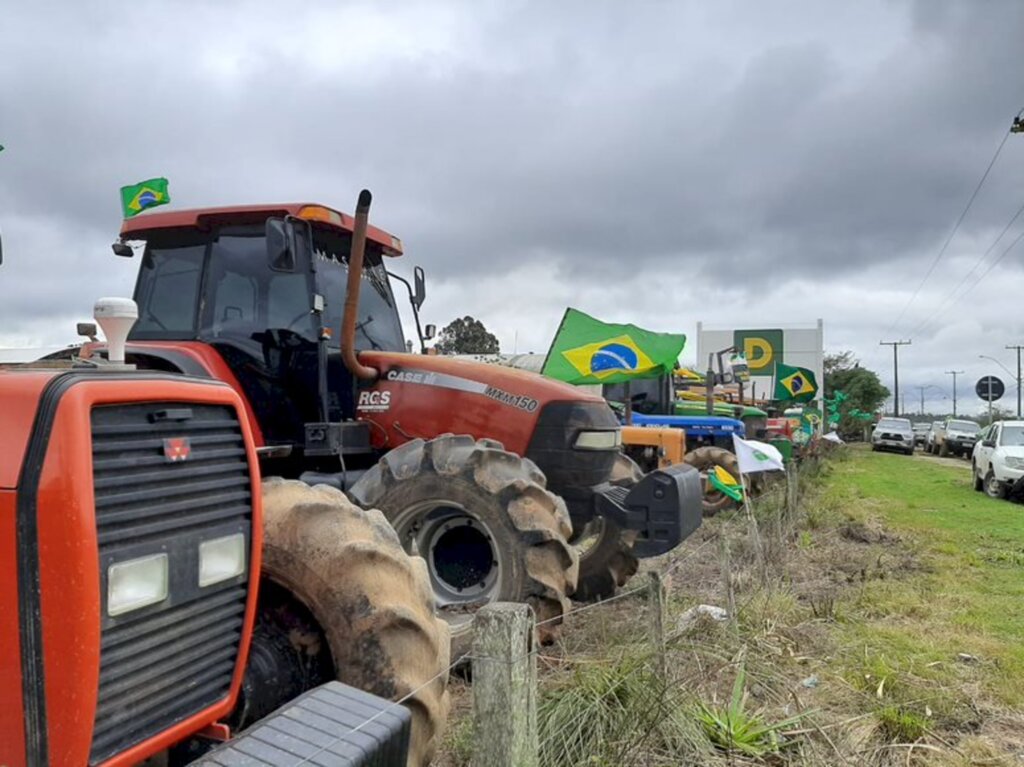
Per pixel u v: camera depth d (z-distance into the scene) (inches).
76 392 66.2
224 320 196.5
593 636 192.7
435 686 106.1
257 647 103.3
